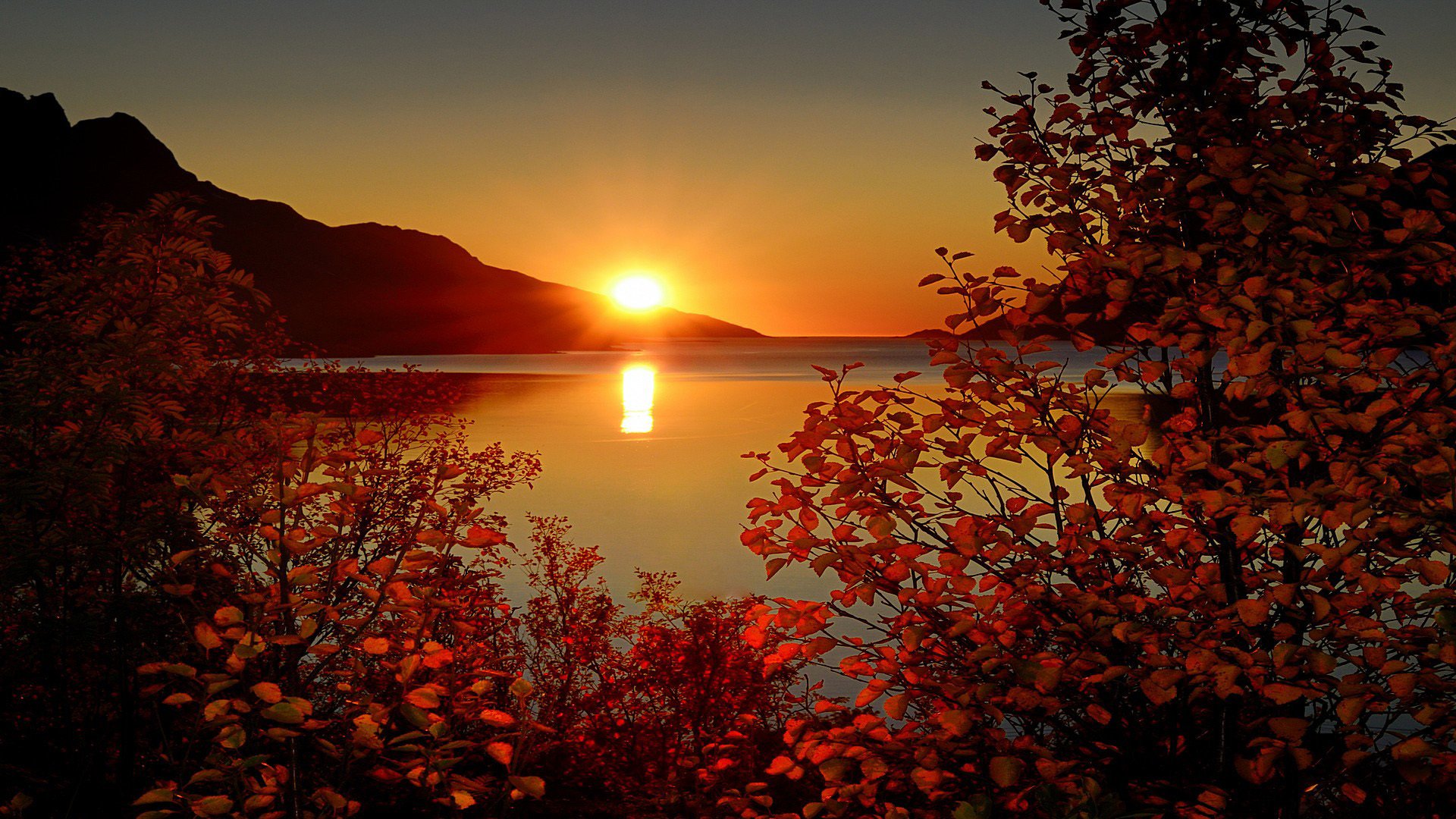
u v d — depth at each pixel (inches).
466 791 136.1
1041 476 1400.1
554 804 484.1
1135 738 152.1
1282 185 118.0
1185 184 145.7
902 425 151.6
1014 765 115.3
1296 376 124.4
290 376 606.2
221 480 164.2
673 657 703.7
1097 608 130.3
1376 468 113.7
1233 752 136.8
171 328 351.9
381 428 161.0
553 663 827.4
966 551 132.7
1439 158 156.9
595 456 4446.4
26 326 335.9
